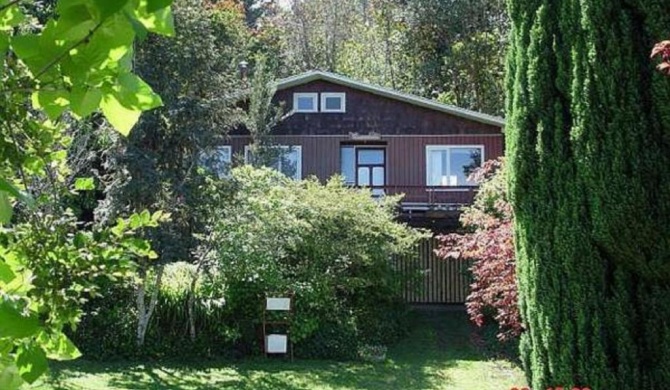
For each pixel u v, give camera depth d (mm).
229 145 14570
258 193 10336
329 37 26312
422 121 15078
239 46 15266
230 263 10000
